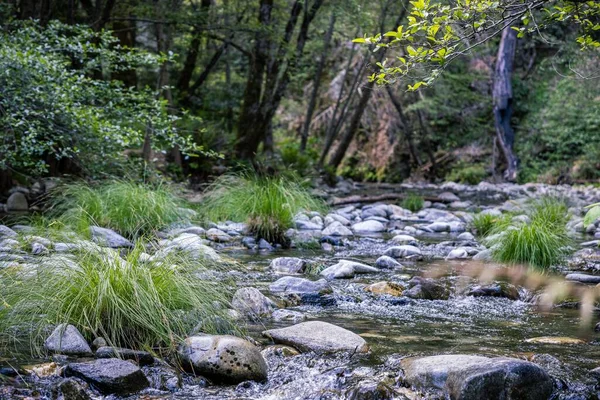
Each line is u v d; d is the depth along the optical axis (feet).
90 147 25.02
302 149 63.77
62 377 9.02
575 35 67.87
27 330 10.68
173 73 61.05
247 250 22.25
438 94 75.25
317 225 28.07
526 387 8.50
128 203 23.82
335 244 24.45
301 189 33.60
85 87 27.07
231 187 29.89
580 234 27.73
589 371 9.57
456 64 76.69
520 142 80.94
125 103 27.61
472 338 11.56
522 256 20.08
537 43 83.46
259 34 43.86
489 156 81.30
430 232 29.96
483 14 11.74
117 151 26.18
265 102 47.75
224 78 69.56
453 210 40.78
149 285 11.03
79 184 26.09
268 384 9.30
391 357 10.26
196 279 12.25
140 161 33.24
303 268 18.25
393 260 19.48
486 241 23.88
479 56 80.94
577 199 41.88
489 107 84.02
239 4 49.96
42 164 25.03
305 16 47.01
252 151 48.24
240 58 66.59
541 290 15.76
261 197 26.11
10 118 22.70
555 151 78.38
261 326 12.07
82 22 45.01
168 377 9.30
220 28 42.47
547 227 22.08
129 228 22.86
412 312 13.69
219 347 9.51
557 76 81.20
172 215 25.35
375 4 52.44
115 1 40.40
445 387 8.75
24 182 33.81
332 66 87.10
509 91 77.71
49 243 17.40
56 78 23.93
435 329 12.22
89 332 10.53
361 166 84.99
